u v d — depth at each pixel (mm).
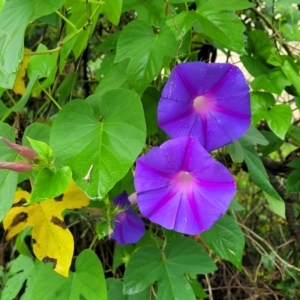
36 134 249
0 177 223
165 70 254
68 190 264
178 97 204
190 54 247
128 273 264
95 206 271
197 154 199
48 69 301
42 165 209
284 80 289
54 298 276
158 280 264
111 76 283
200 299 381
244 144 281
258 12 342
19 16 200
